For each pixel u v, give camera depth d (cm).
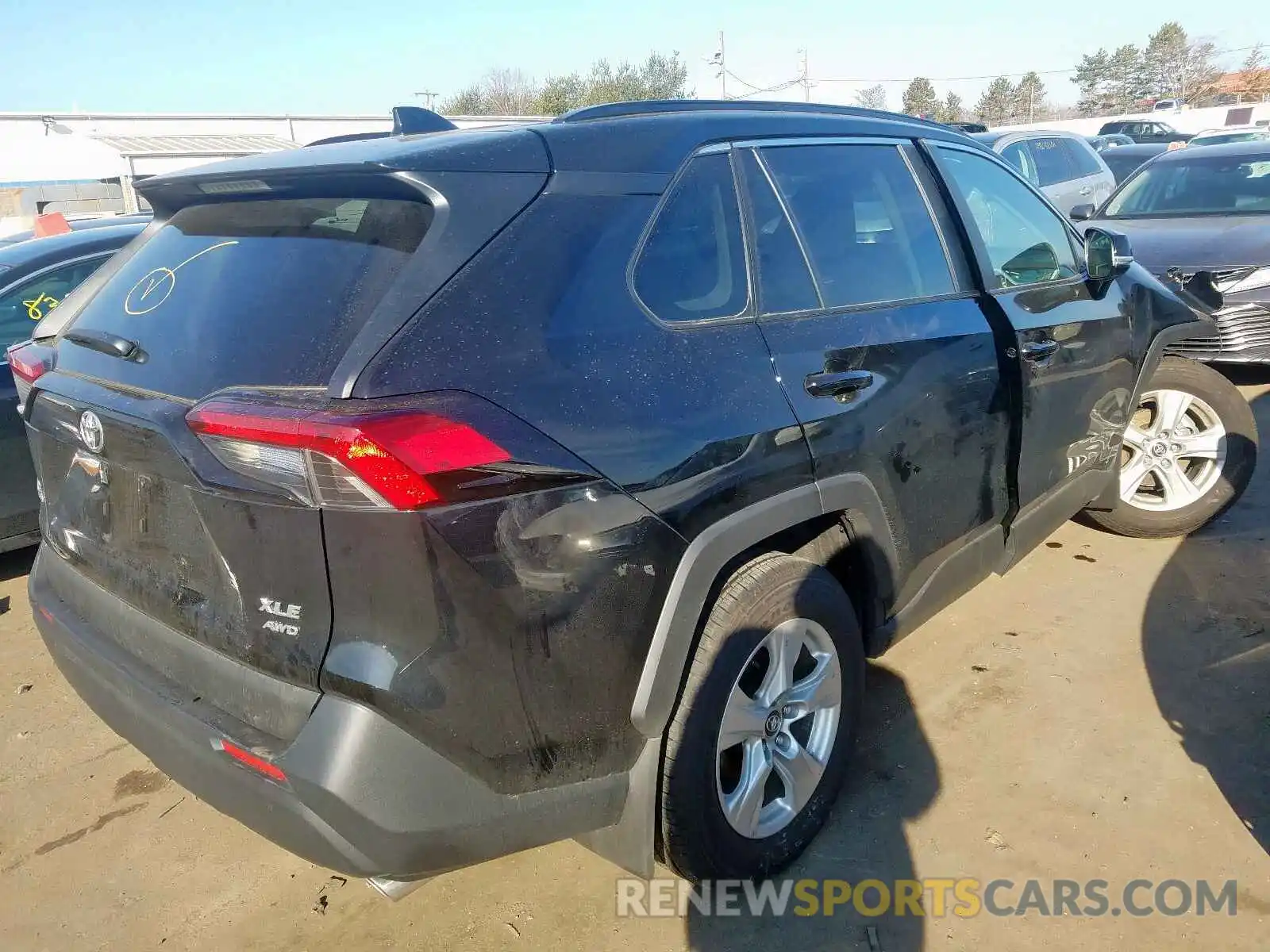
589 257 212
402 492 173
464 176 204
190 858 280
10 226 1920
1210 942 230
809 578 246
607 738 207
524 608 188
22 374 255
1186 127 3947
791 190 268
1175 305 420
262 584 190
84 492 243
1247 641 358
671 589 209
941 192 317
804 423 238
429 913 253
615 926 246
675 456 210
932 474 284
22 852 285
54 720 357
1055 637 371
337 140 277
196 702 208
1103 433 381
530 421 190
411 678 181
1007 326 315
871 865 260
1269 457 544
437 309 190
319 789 180
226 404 187
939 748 307
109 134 3108
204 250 234
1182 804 276
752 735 239
